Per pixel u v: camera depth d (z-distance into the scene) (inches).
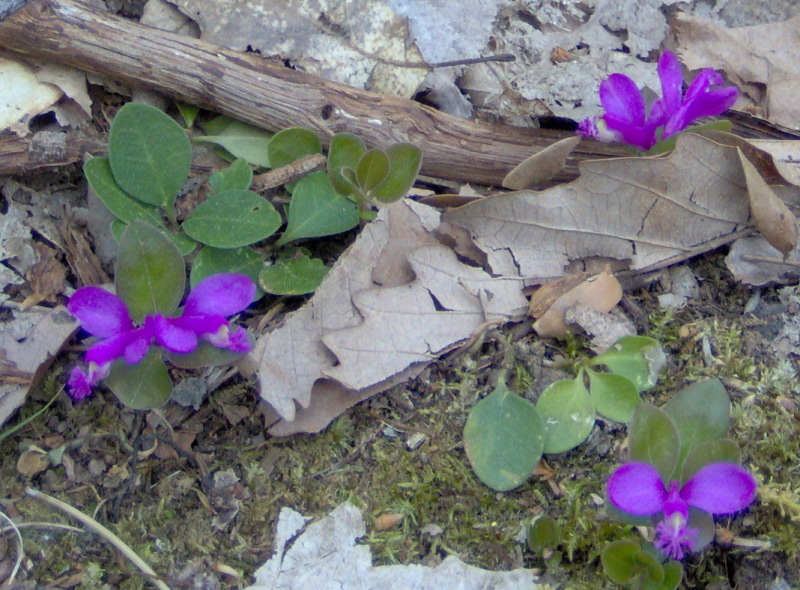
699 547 8.3
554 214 9.8
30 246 9.8
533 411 9.0
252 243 9.7
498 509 9.1
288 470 9.3
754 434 9.3
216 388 9.6
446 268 9.7
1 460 9.2
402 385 9.6
